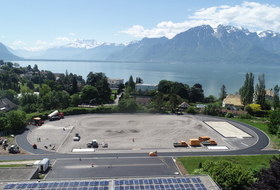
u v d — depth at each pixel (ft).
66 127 243.40
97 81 439.63
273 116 244.83
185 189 99.50
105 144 195.62
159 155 181.88
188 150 193.57
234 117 306.55
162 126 254.68
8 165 156.04
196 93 464.24
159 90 473.26
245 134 237.86
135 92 469.57
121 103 311.47
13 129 224.74
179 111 330.95
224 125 267.39
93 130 235.61
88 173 149.69
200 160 173.58
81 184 101.04
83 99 380.78
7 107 303.89
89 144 195.42
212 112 315.58
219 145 206.80
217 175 127.95
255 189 105.60
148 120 276.21
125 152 185.57
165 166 162.50
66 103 333.62
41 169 149.07
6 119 220.84
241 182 120.98
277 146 207.72
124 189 98.02
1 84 442.09
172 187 100.68
